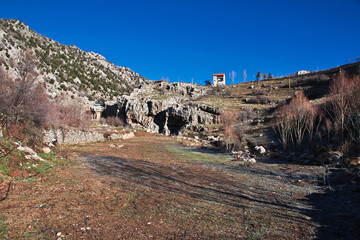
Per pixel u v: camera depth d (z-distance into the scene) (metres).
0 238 4.58
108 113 75.75
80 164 14.20
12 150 10.51
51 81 93.81
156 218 6.39
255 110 56.75
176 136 51.69
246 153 25.48
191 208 7.39
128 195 8.41
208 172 14.22
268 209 7.59
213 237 5.37
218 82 117.31
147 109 65.88
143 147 29.47
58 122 24.12
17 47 86.50
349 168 13.30
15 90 16.92
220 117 55.88
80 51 183.50
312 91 51.72
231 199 8.59
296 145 24.50
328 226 6.18
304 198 8.96
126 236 5.17
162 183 10.70
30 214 5.92
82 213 6.35
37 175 9.76
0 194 7.01
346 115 21.66
